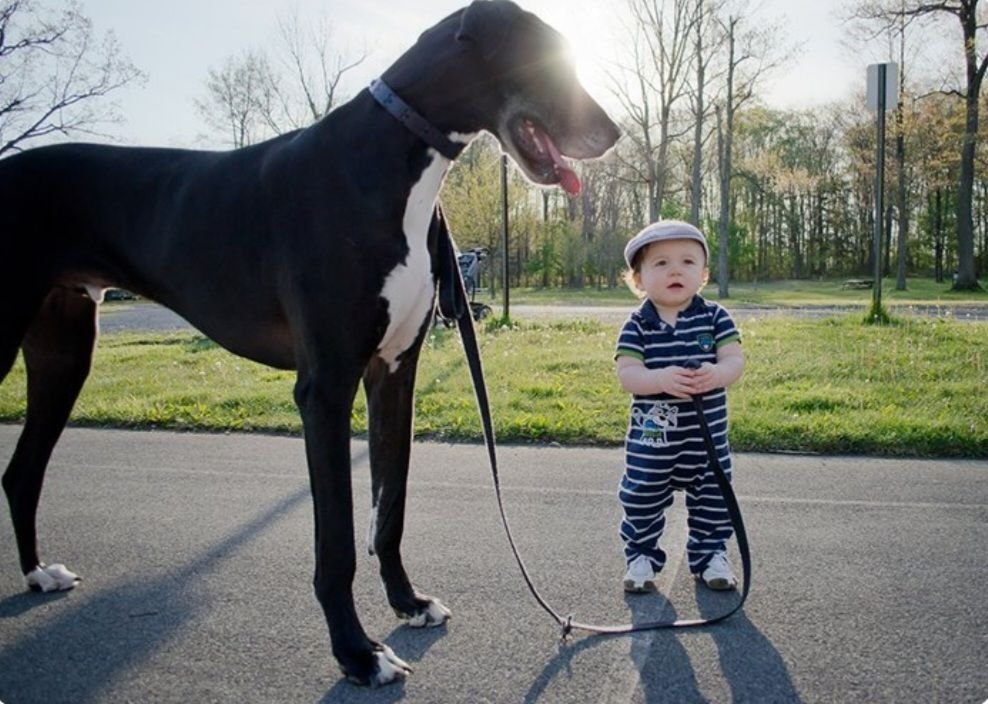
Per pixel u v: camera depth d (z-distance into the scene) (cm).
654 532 361
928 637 308
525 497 492
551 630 318
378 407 322
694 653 298
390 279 288
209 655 301
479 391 324
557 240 4844
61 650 306
